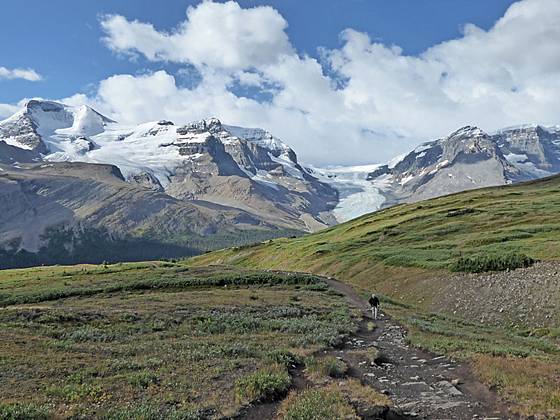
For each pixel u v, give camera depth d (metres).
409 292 76.44
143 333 37.31
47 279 88.31
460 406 21.12
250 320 43.00
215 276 83.25
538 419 18.95
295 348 32.03
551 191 168.62
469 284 67.44
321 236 178.12
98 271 99.44
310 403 19.61
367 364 28.91
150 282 76.69
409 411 20.61
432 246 104.25
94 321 40.47
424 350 33.88
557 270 61.69
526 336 46.91
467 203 163.75
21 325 36.56
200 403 19.84
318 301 61.53
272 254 168.62
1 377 22.67
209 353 28.94
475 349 32.44
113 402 19.73
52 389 20.83
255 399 20.38
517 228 106.62
